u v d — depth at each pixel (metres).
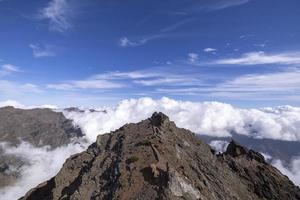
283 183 78.62
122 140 69.31
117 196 46.41
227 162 81.75
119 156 59.81
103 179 54.69
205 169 65.69
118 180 50.12
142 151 59.41
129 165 54.00
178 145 71.31
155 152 58.16
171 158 59.78
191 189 49.19
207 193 52.97
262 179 77.19
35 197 71.12
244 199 63.06
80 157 69.75
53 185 71.19
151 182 48.69
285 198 72.25
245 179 75.44
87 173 58.06
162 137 69.50
